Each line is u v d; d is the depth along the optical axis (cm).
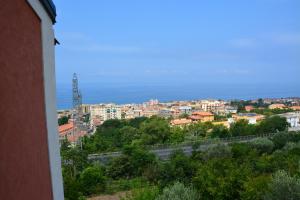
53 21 451
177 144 5253
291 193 1529
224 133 6278
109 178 3300
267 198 1598
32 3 358
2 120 273
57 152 450
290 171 2122
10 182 285
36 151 367
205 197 2055
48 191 414
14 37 308
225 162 2227
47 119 413
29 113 347
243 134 6250
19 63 320
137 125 7394
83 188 2811
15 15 312
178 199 1794
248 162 2825
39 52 395
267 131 6412
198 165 3014
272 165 2802
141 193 1948
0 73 273
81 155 3616
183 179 2938
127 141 5688
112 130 6550
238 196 1986
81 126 5666
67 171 3105
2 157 270
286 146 4231
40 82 396
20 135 315
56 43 481
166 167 3083
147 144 5653
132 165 3459
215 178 2025
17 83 313
